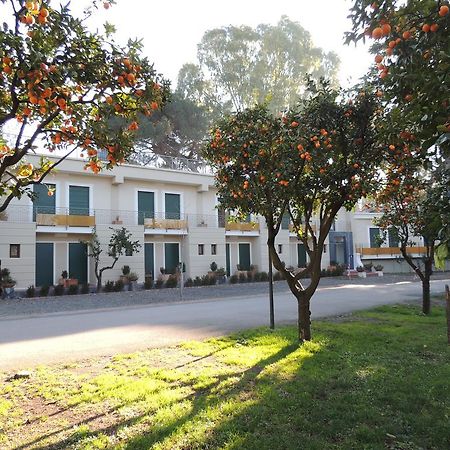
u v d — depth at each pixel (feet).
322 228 25.91
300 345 24.49
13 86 10.73
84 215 80.94
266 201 24.25
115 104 12.39
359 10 11.10
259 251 105.40
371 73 21.38
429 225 10.20
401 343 25.00
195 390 17.03
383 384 17.16
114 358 22.95
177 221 92.32
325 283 89.40
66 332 33.06
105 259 81.97
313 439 12.48
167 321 37.70
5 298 65.21
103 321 39.27
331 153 22.26
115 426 13.71
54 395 16.88
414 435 12.80
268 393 16.15
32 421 14.30
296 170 22.90
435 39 9.92
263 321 36.52
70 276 80.69
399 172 23.27
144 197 91.35
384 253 126.82
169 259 93.61
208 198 100.27
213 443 12.27
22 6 10.23
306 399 15.56
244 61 126.21
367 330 29.35
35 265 75.87
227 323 35.68
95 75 11.69
